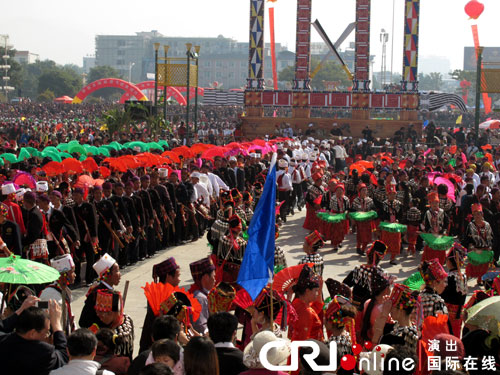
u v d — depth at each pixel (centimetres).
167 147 2727
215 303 791
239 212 1184
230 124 6144
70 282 730
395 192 1558
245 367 584
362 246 1588
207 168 1786
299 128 4603
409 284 823
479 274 1284
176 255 1549
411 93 4572
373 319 738
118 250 1369
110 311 654
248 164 2130
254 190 1717
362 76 4609
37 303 621
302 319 742
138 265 1439
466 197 1577
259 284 667
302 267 768
